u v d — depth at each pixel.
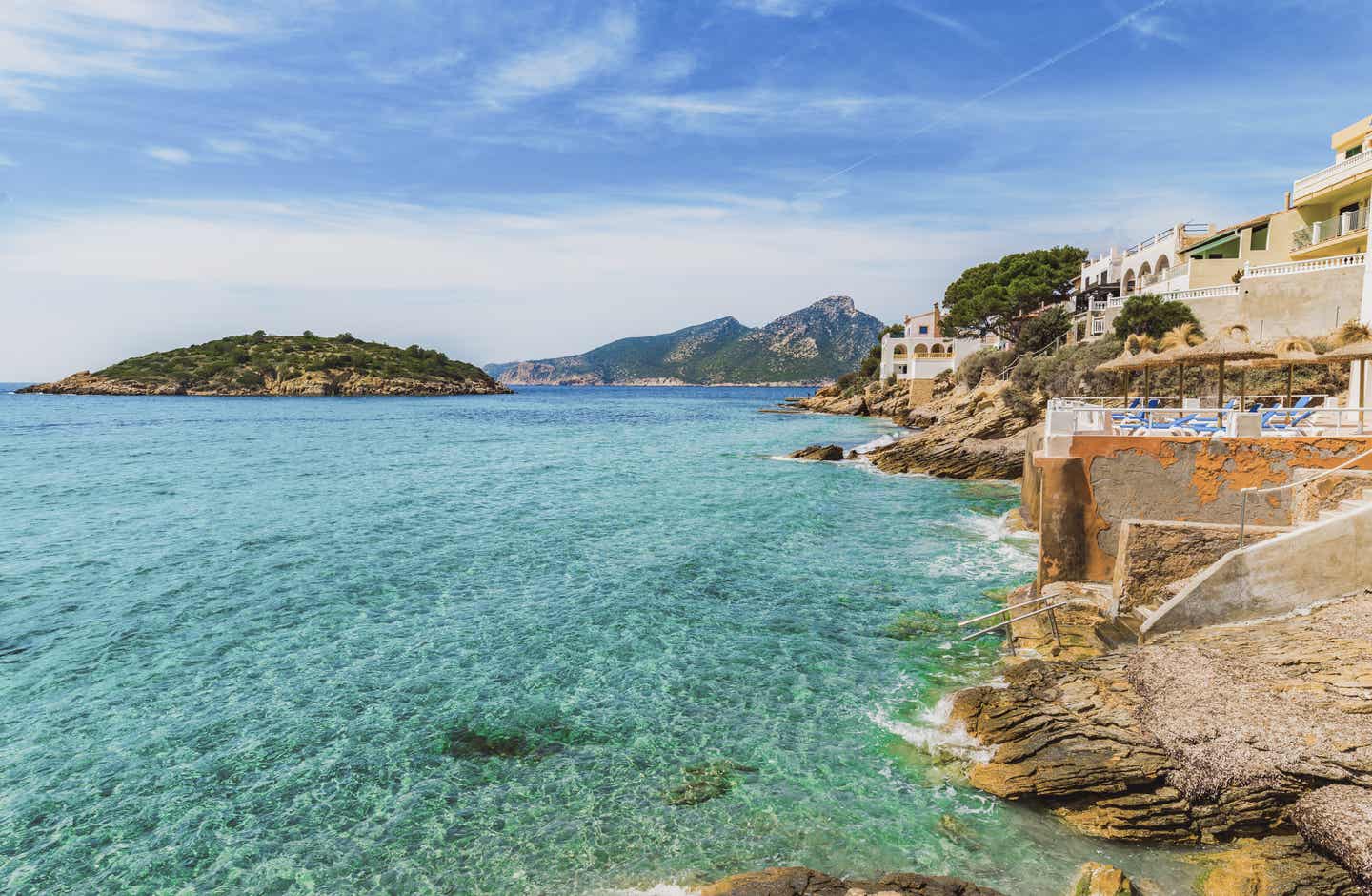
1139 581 14.59
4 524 27.06
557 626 16.25
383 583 19.45
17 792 10.12
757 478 39.88
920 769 10.42
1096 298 66.00
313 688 13.26
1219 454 16.45
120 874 8.63
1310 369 33.84
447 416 114.31
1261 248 44.41
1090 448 17.12
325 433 75.69
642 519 27.77
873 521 27.36
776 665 14.13
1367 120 37.00
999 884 8.14
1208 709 9.61
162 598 18.30
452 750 11.23
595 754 11.09
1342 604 11.74
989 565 20.94
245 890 8.41
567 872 8.60
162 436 71.06
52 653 14.85
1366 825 7.48
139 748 11.26
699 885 8.30
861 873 8.39
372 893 8.35
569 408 148.12
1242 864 7.89
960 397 70.62
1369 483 14.19
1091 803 9.14
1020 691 11.25
